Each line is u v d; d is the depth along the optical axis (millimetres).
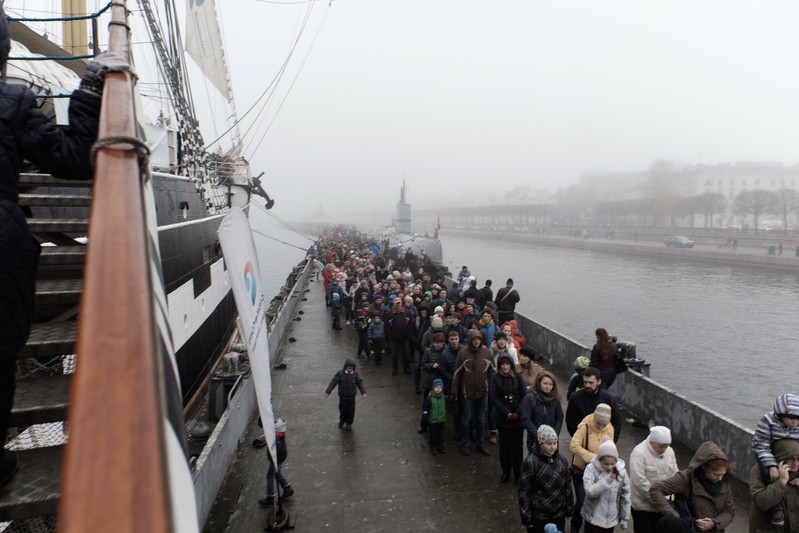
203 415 9852
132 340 736
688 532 3998
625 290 46062
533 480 5023
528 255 81938
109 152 1134
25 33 8867
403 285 18703
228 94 22188
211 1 21266
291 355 13812
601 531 4961
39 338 2605
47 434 3031
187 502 742
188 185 10797
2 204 1729
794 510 4426
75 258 3078
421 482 7152
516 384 6930
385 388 11141
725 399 20188
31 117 1749
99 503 535
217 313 13094
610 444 4914
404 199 70938
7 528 2312
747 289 43219
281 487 6969
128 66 1796
